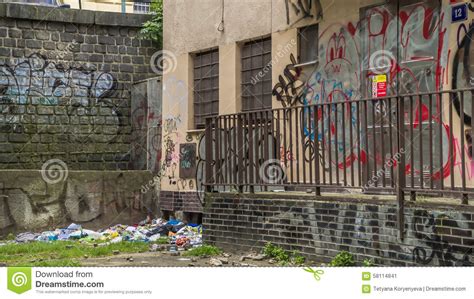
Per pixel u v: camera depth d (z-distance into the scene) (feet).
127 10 82.17
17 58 55.93
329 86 37.93
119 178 51.57
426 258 25.75
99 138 58.03
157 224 49.62
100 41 58.23
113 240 43.32
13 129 55.83
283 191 35.47
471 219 24.20
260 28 42.93
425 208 25.90
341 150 36.11
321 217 30.53
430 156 26.23
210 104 47.83
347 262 28.73
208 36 47.39
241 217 34.99
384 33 35.14
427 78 32.89
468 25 30.99
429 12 32.89
